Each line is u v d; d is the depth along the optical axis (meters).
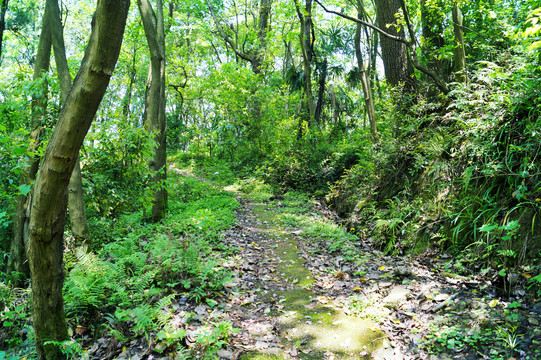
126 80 18.89
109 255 4.89
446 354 2.62
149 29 7.12
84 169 6.17
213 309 3.42
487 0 7.69
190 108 23.42
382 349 2.79
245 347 2.82
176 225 6.39
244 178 13.89
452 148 5.15
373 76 15.56
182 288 3.78
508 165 4.00
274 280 4.34
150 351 2.71
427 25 8.08
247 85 16.34
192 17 18.03
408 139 6.55
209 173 15.62
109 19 1.73
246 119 16.20
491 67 4.73
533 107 3.93
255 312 3.48
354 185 8.18
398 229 5.31
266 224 7.47
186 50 21.17
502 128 4.21
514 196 3.75
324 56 17.97
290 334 3.05
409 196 5.72
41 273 2.37
